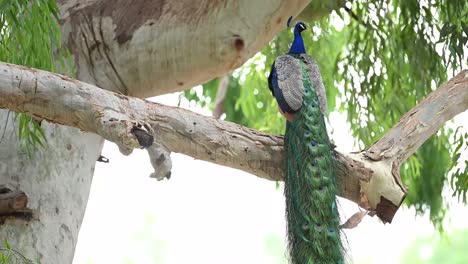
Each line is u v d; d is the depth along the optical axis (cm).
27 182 1250
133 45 1313
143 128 1020
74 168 1284
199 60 1300
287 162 1152
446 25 1398
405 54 1536
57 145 1267
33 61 1113
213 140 1103
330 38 1742
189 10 1297
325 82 1677
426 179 1638
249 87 1792
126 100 1067
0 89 1025
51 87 1038
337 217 1142
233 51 1288
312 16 1577
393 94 1562
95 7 1334
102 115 1038
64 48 1314
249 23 1288
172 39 1298
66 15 1329
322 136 1179
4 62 1060
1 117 1266
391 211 1170
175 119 1084
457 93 1225
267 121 1756
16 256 1192
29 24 1116
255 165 1139
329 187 1146
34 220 1245
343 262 1125
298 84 1214
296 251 1124
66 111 1045
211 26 1286
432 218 1655
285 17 1303
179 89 1338
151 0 1327
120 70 1319
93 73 1320
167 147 1090
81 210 1302
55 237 1259
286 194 1148
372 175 1163
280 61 1251
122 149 1030
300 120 1184
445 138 1603
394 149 1187
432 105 1216
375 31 1582
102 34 1320
